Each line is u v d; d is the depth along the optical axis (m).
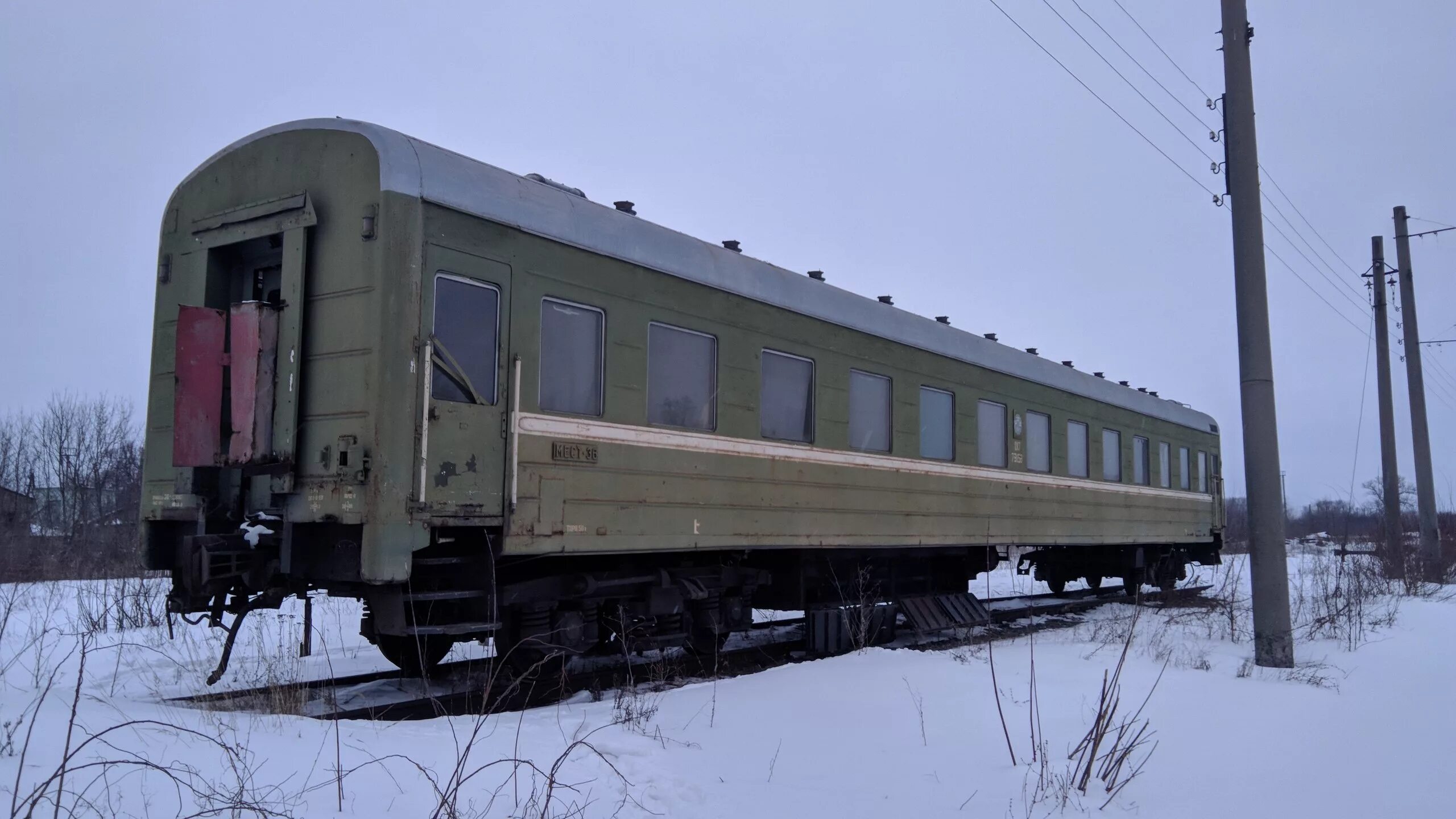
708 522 7.98
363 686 7.20
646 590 7.86
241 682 6.95
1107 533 15.02
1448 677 8.22
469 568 6.56
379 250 5.78
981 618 12.04
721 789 4.54
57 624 9.38
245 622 9.82
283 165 6.35
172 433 6.63
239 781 3.57
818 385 9.40
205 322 6.19
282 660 7.50
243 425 6.04
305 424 6.00
